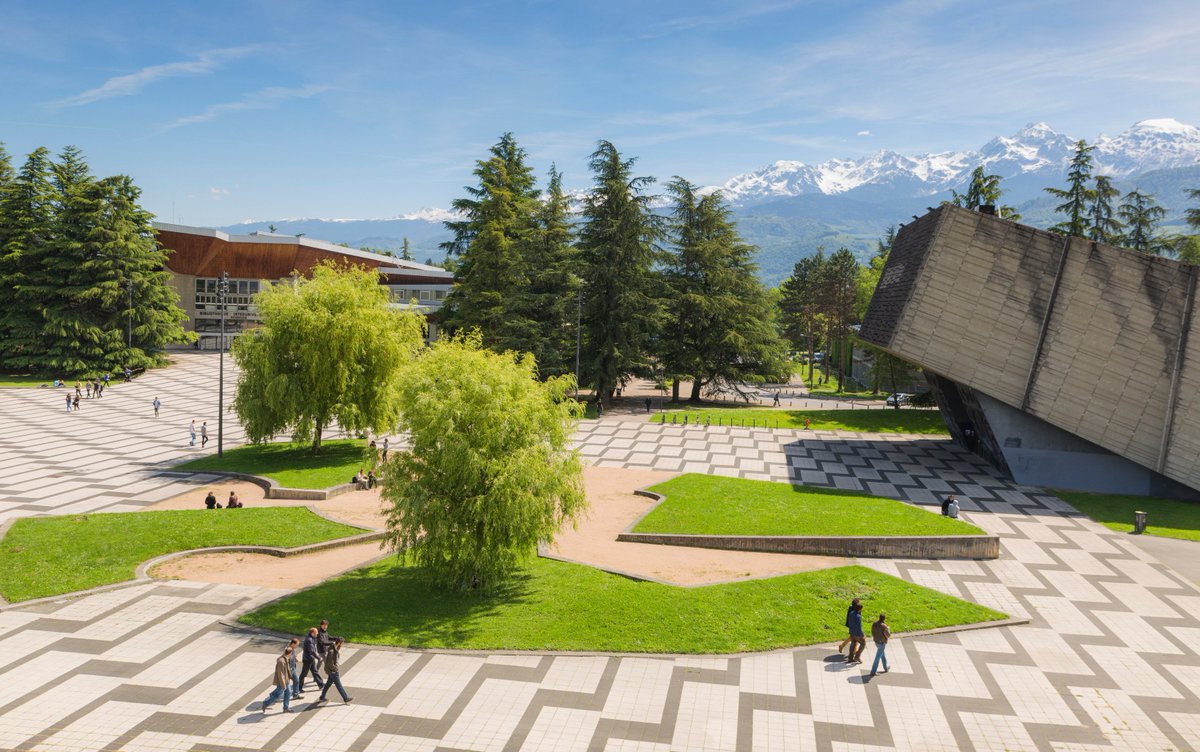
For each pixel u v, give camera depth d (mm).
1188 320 41594
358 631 22094
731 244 77250
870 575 27734
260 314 46594
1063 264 43344
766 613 24094
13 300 82938
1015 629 23766
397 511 24578
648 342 77125
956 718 18188
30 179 84062
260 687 18672
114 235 82750
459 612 23781
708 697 18891
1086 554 31875
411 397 25422
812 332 129625
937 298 45031
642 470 47438
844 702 18844
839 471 47875
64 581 25172
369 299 46656
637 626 22828
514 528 24125
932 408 71438
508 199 76812
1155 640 23062
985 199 71938
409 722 17297
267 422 45312
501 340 70312
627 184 70500
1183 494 42688
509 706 18156
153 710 17422
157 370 89750
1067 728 17859
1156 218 75875
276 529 32062
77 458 47500
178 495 39344
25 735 16203
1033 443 44781
